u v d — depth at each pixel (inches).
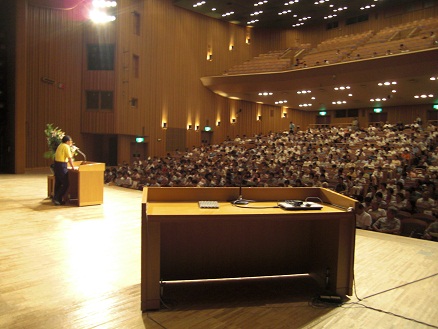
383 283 122.3
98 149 674.2
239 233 121.5
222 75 790.5
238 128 924.0
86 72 626.5
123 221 208.8
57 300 104.5
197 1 735.7
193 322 93.4
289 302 107.0
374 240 178.4
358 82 665.6
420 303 107.3
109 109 629.3
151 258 98.6
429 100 852.0
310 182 368.5
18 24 491.8
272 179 385.7
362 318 97.3
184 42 780.0
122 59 631.2
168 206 110.2
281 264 126.1
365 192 316.5
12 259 139.8
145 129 692.1
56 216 219.3
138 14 669.9
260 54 937.5
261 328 91.1
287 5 797.2
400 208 251.4
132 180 458.0
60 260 139.5
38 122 559.2
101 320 93.4
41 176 464.4
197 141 821.9
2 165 510.0
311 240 127.3
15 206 248.7
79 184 253.8
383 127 688.4
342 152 517.0
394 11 885.2
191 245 118.2
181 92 776.3
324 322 94.9
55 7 571.2
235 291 114.2
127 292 111.2
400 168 382.6
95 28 621.0
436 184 292.2
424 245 169.9
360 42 816.3
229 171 458.6
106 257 143.9
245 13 833.5
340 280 110.3
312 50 917.8
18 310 98.0
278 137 738.8
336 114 1044.5
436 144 500.4
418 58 570.6
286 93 807.1
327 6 821.9
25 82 501.4
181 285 118.0
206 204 110.0
